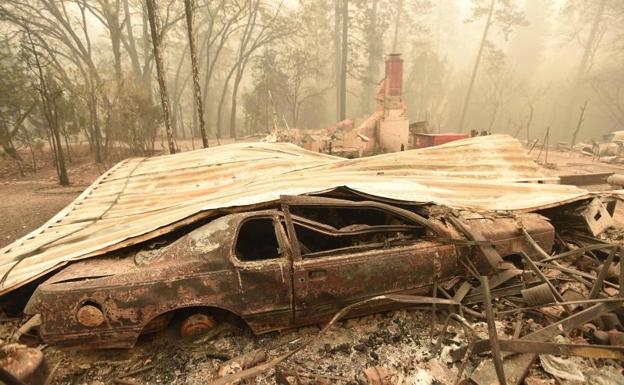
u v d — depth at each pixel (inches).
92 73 681.6
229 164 273.1
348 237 164.6
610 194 213.0
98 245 139.7
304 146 608.4
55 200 367.2
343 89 1403.8
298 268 122.2
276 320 126.3
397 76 673.0
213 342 131.6
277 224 130.9
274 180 206.2
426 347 127.3
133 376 117.6
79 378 118.1
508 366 109.3
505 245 155.9
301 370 116.6
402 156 254.1
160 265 120.2
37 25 1029.8
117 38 1098.7
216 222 131.3
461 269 145.6
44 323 111.8
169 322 139.3
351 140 642.2
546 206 190.2
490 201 191.2
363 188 163.9
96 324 113.6
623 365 114.3
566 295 142.4
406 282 136.1
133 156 701.3
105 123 671.1
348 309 120.4
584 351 101.2
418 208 164.2
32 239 175.0
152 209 197.5
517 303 147.2
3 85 609.0
